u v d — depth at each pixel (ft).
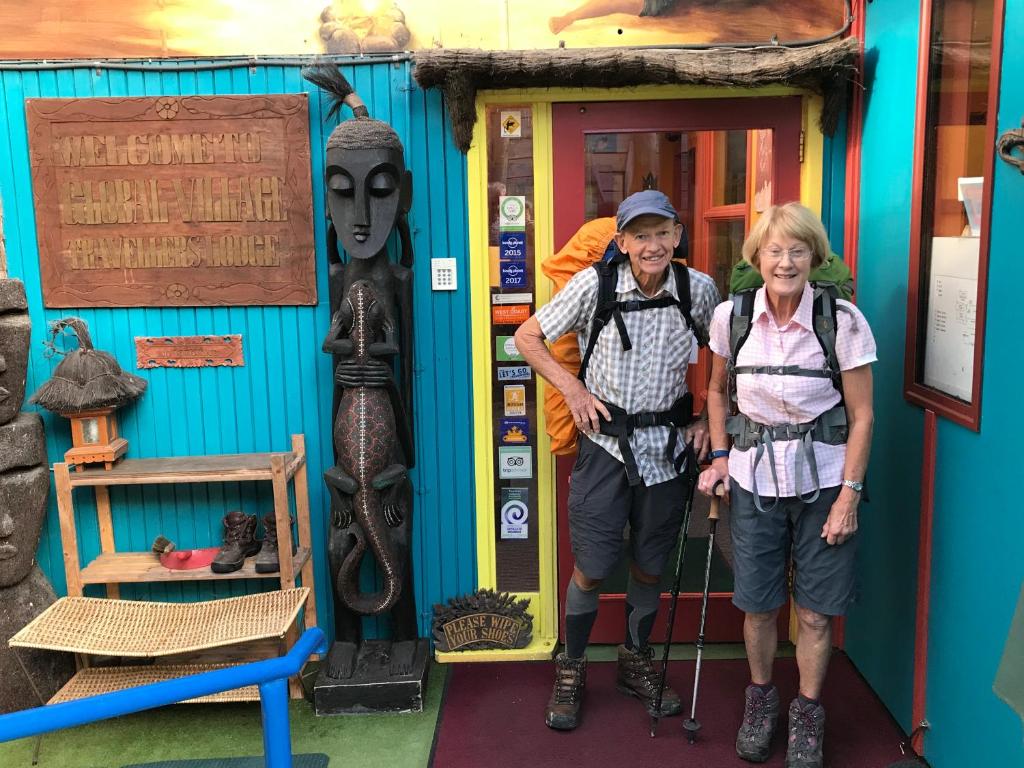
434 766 8.01
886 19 8.46
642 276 7.72
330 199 8.70
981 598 6.72
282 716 5.33
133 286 9.53
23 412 9.57
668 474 8.02
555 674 9.36
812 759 7.63
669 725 8.57
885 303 8.59
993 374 6.49
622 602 10.18
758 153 9.65
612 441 7.97
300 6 9.18
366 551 9.59
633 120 9.47
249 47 9.23
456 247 9.58
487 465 9.93
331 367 9.73
